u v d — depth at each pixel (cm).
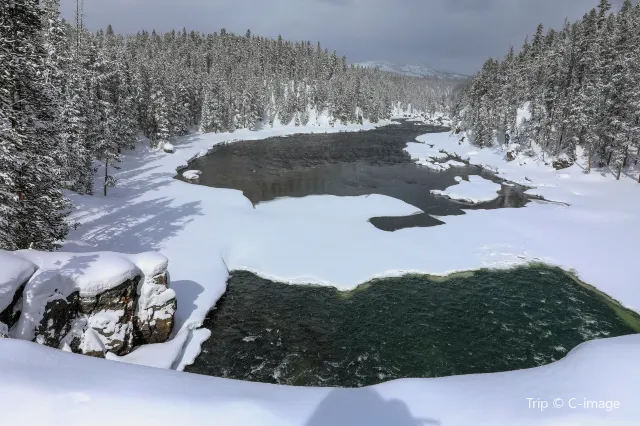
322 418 840
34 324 1443
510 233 3659
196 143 8850
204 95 10606
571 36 8512
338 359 1948
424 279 2800
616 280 2759
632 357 1067
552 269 2981
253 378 1795
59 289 1553
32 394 755
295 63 16375
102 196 4256
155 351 1831
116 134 4916
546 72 7800
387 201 4603
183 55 14175
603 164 6034
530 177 6128
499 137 8400
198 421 761
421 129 13575
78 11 5009
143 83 7562
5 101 1903
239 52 16475
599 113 5900
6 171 1836
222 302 2464
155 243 3095
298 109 13462
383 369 1877
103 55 5891
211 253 2997
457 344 2078
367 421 848
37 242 2145
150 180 5350
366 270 2870
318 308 2423
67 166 3466
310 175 6291
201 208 4100
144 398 805
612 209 4388
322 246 3256
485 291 2652
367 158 7931
